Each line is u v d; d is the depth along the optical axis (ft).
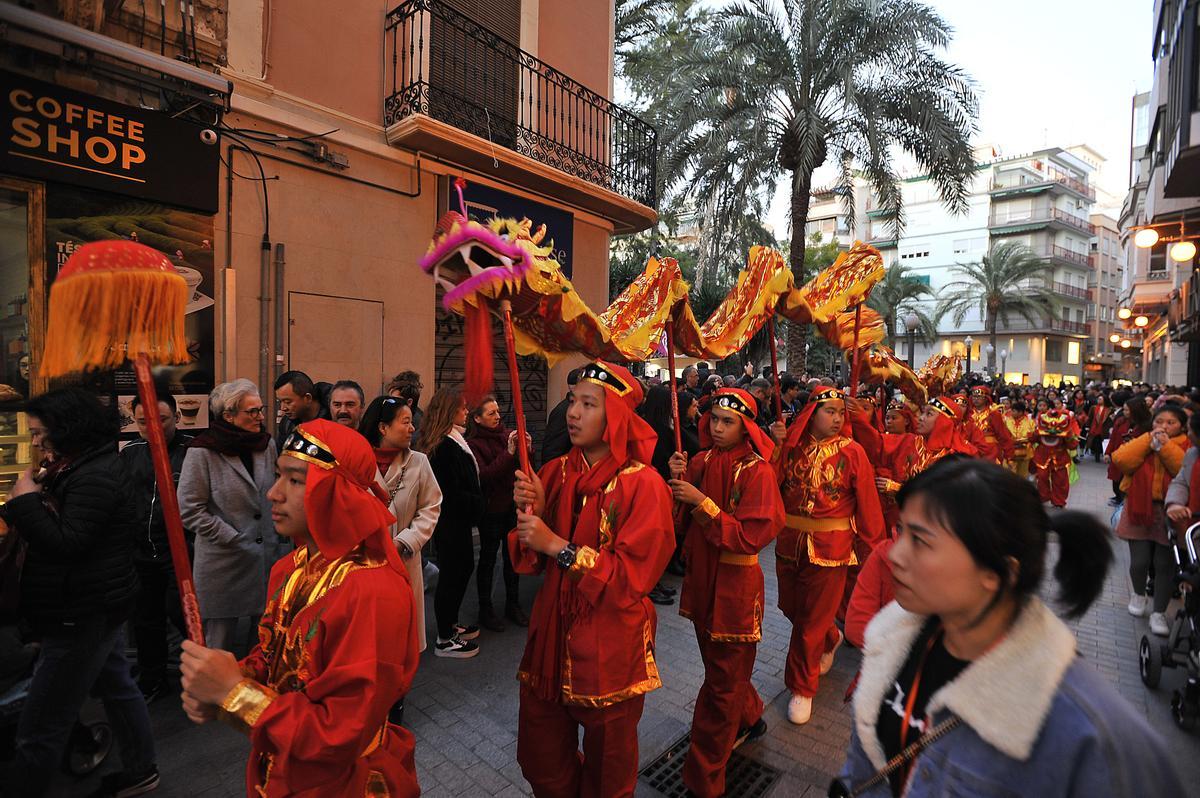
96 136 16.26
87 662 8.39
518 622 16.55
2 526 8.29
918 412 20.85
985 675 3.74
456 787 9.96
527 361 30.71
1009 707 3.58
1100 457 58.34
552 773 8.05
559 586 7.95
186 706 4.99
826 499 12.23
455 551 14.42
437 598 14.62
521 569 8.41
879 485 17.94
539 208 29.01
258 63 19.75
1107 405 53.72
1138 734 3.39
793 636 12.51
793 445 12.75
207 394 18.47
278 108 20.11
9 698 9.55
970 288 138.10
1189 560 13.21
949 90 37.65
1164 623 16.89
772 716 12.40
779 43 38.50
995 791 3.59
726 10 39.58
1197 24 29.30
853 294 14.21
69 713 8.38
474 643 14.98
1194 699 12.25
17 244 15.39
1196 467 13.66
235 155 19.17
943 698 3.90
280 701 4.89
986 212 161.89
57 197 15.90
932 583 3.87
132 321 4.54
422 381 24.50
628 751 7.85
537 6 29.68
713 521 9.73
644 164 34.88
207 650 5.01
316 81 21.35
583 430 8.06
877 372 18.15
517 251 6.92
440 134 22.86
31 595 8.14
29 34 14.87
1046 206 155.63
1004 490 3.77
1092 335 176.86
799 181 37.27
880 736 4.52
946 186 38.99
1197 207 38.65
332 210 21.70
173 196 17.65
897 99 37.58
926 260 170.40
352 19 22.40
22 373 15.39
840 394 12.92
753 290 11.48
